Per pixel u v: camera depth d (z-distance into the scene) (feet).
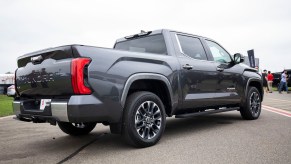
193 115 15.44
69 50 10.94
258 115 20.92
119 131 12.22
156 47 15.58
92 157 11.41
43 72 11.91
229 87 18.38
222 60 18.84
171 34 15.66
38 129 19.11
